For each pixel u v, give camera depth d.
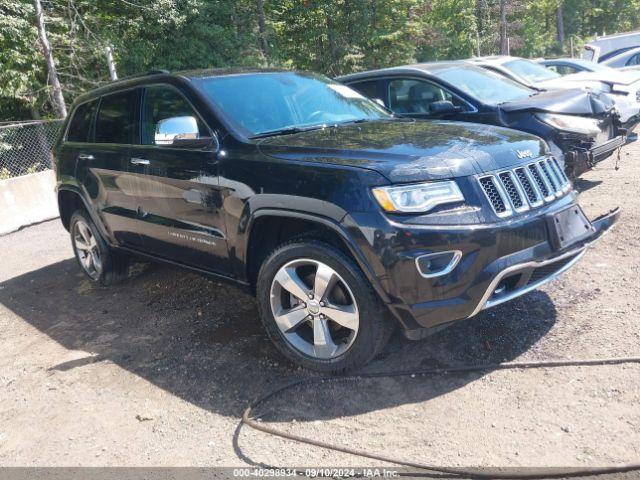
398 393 3.22
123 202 4.80
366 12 32.69
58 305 5.42
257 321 4.41
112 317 4.91
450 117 6.85
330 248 3.27
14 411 3.55
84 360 4.14
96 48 17.62
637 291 4.09
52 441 3.17
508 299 3.24
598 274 4.49
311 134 3.89
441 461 2.62
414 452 2.71
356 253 3.11
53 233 8.85
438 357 3.54
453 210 3.08
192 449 2.95
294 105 4.43
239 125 3.99
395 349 3.69
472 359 3.47
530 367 3.30
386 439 2.84
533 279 3.40
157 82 4.59
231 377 3.63
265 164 3.55
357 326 3.26
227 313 4.64
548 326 3.75
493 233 3.09
